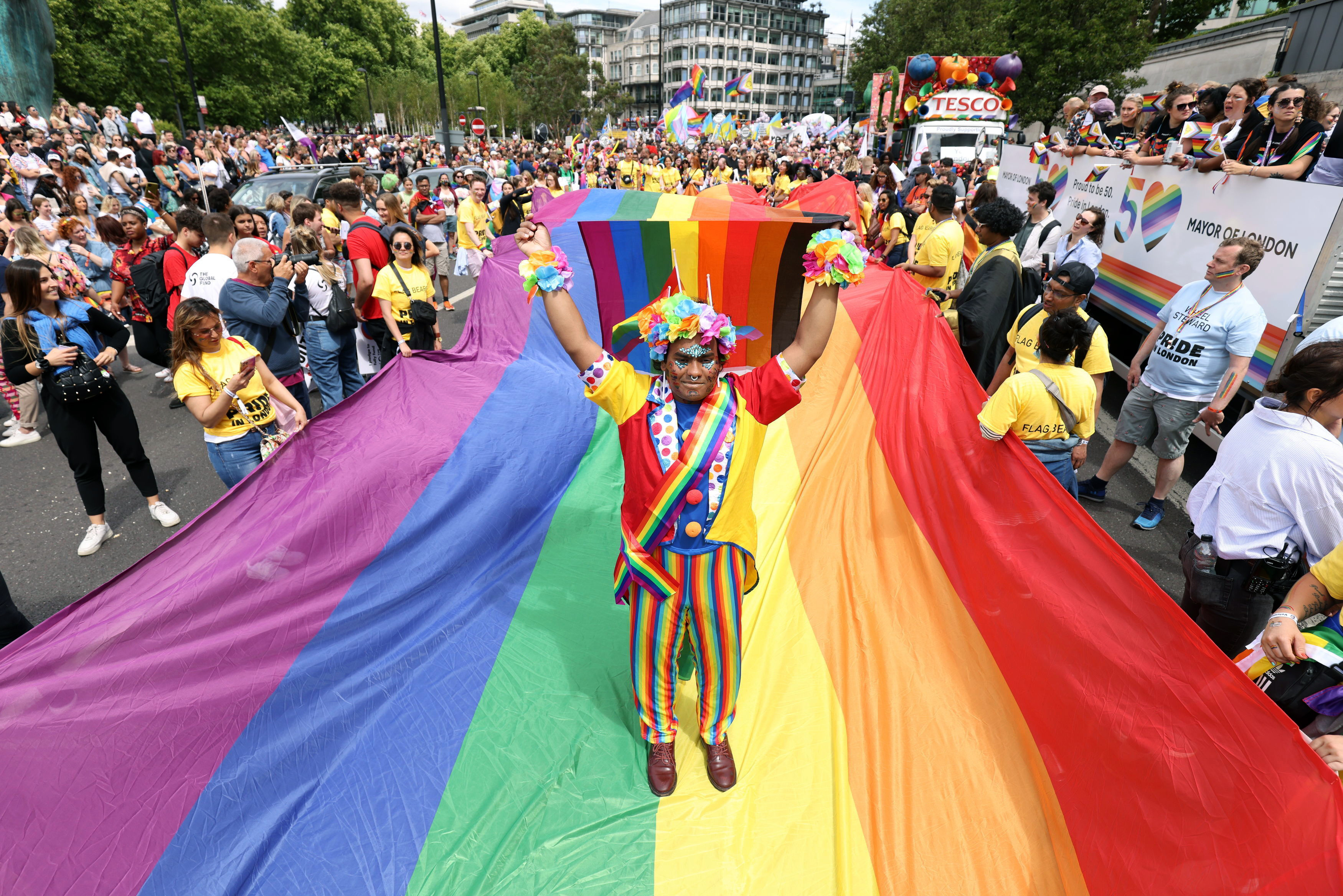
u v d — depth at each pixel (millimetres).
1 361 4500
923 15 36094
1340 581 2307
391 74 80562
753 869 2352
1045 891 2254
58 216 9641
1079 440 3836
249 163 24141
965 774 2623
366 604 3182
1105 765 2395
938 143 18172
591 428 5074
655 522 2322
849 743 2770
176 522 5219
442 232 11352
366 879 2297
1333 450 2617
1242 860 1945
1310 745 1913
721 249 3104
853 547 3859
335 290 6160
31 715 2154
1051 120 23078
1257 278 4875
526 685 3082
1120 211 7156
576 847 2424
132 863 2115
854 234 2697
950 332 4801
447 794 2592
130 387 7977
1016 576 3082
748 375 2477
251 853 2283
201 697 2502
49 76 25547
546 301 2297
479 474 4098
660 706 2572
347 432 3844
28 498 5664
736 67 134625
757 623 3412
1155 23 27219
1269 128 6156
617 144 51344
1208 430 4469
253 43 52719
